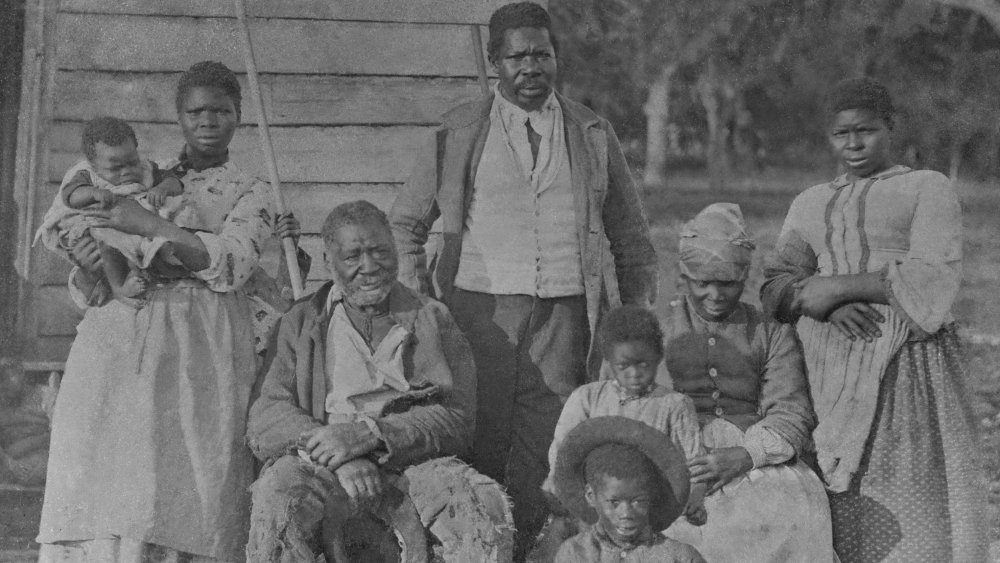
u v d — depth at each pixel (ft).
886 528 14.05
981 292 31.45
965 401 14.48
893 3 35.40
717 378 14.28
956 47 34.60
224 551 13.50
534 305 14.47
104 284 14.24
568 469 12.87
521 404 14.60
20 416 20.30
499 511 12.73
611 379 13.99
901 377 14.23
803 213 15.14
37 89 20.47
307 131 19.61
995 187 33.83
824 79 37.99
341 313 13.69
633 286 15.49
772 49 38.32
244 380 13.97
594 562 12.51
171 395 13.70
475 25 19.58
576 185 14.70
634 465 12.39
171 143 19.47
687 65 39.81
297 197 19.57
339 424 12.92
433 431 13.09
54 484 13.51
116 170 14.16
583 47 39.99
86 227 13.88
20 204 20.79
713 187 43.78
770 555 13.43
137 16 19.49
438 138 14.89
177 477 13.50
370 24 19.77
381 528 13.37
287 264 15.46
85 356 13.83
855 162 14.94
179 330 13.87
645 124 42.04
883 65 35.73
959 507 14.11
